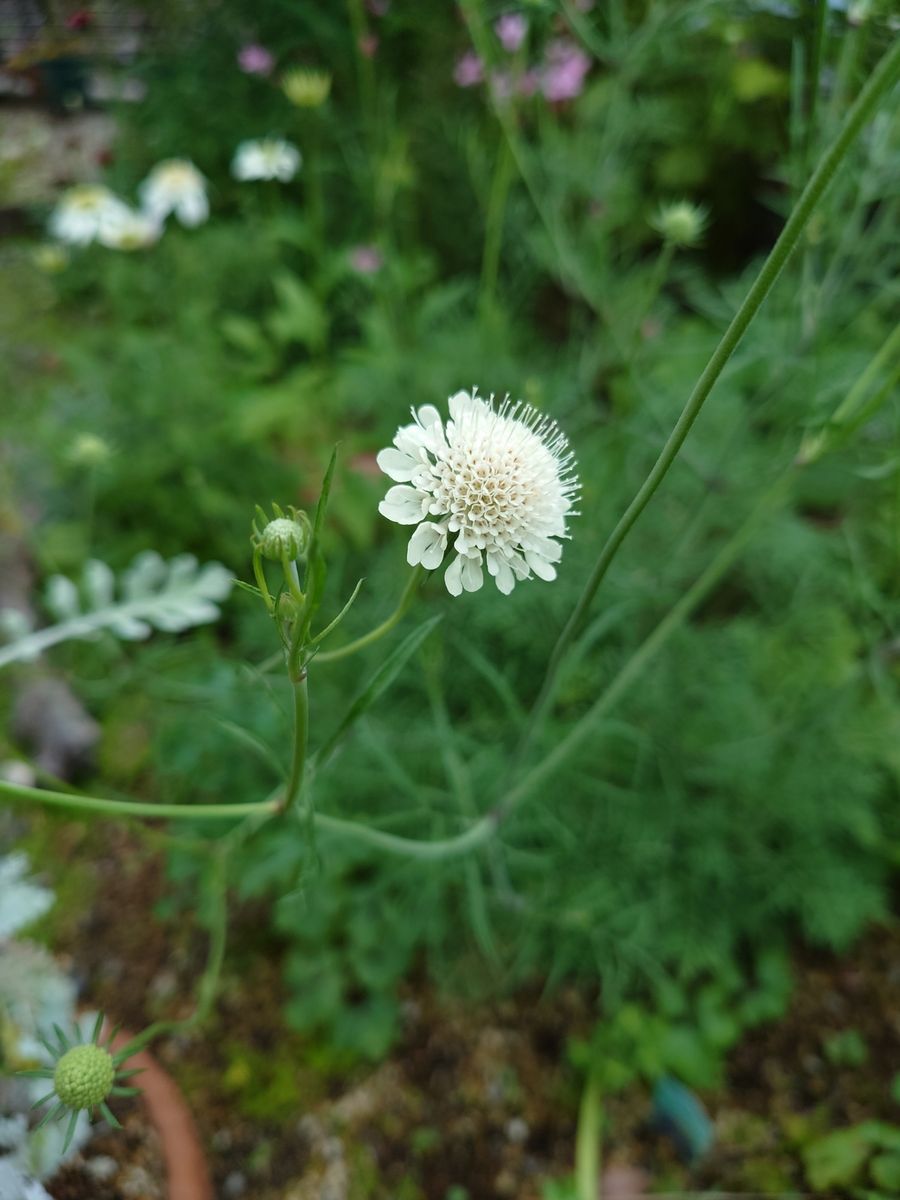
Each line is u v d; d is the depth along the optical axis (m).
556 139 0.48
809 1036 0.37
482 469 0.19
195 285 0.57
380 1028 0.35
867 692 0.41
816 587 0.44
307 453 0.51
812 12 0.26
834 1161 0.32
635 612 0.40
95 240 0.63
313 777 0.21
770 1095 0.35
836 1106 0.35
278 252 0.60
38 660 0.45
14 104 0.77
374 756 0.36
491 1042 0.36
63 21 0.65
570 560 0.40
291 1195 0.32
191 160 0.68
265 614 0.41
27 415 0.52
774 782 0.39
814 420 0.26
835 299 0.36
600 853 0.38
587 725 0.29
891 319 0.45
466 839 0.27
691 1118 0.32
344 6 0.59
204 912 0.36
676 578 0.40
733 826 0.39
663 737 0.39
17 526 0.49
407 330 0.54
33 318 0.65
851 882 0.38
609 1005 0.36
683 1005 0.36
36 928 0.38
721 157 0.63
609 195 0.50
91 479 0.42
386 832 0.37
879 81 0.14
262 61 0.61
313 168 0.51
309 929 0.35
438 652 0.30
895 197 0.34
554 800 0.38
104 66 0.69
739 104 0.60
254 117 0.66
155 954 0.37
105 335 0.56
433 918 0.36
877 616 0.41
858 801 0.39
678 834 0.39
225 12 0.64
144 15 0.66
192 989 0.36
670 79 0.60
